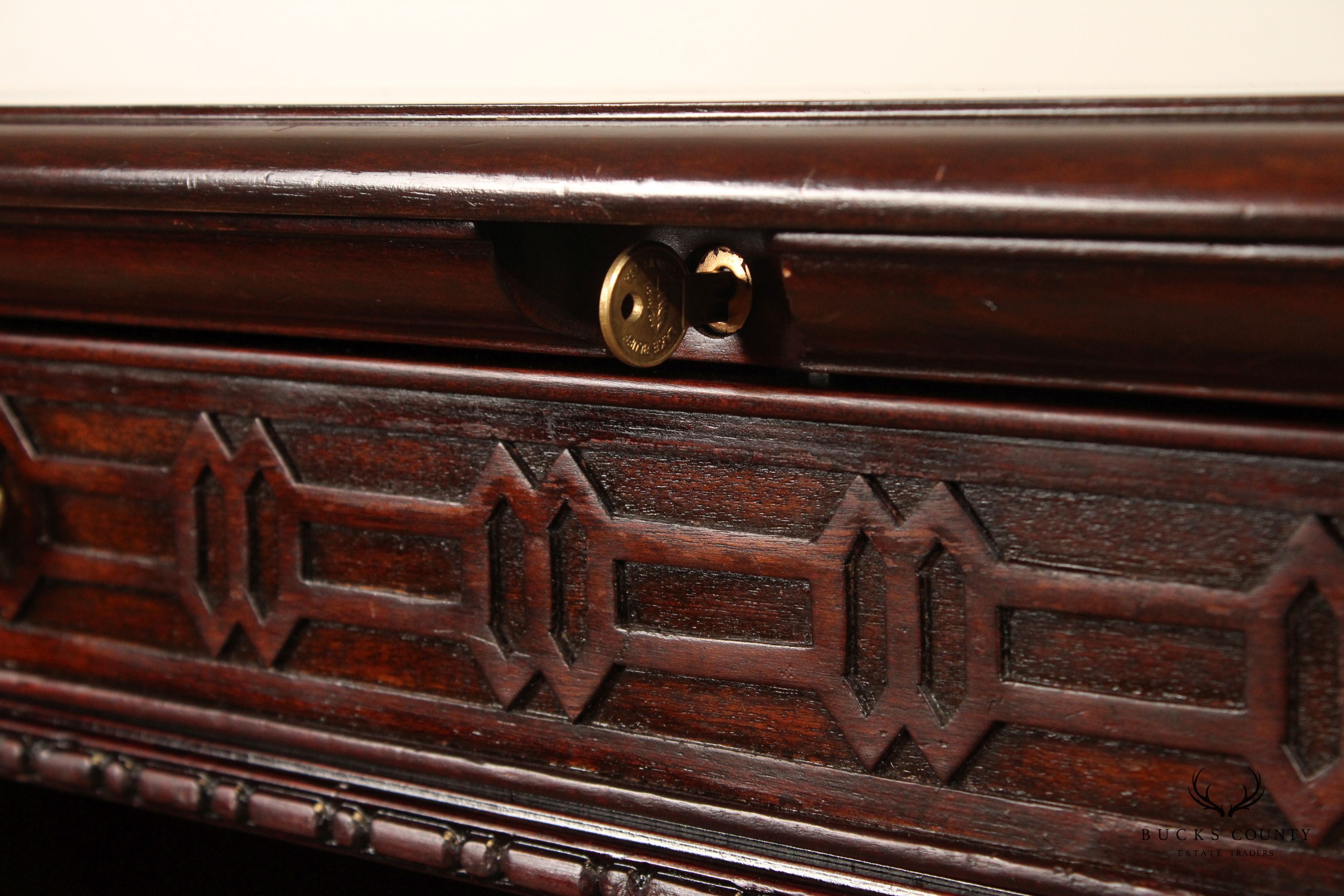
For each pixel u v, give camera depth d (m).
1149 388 0.62
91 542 0.75
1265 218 0.59
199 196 0.66
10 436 0.75
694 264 0.66
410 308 0.67
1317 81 0.66
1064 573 0.64
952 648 0.65
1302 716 0.63
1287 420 0.62
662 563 0.67
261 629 0.72
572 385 0.67
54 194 0.68
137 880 0.74
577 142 0.64
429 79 0.73
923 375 0.64
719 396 0.66
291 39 0.74
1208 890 0.64
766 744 0.67
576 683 0.69
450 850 0.70
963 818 0.66
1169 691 0.64
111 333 0.73
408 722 0.71
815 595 0.66
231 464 0.72
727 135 0.63
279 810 0.72
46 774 0.75
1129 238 0.60
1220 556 0.63
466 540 0.69
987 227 0.60
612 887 0.68
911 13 0.68
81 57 0.77
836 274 0.62
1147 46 0.67
